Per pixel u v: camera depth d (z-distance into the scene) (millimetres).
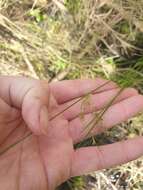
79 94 195
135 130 261
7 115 171
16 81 169
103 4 274
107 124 191
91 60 272
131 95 198
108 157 178
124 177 257
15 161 165
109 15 275
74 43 275
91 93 191
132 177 257
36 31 279
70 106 184
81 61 272
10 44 277
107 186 257
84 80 198
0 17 280
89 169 177
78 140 188
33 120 156
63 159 170
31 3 282
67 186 256
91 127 185
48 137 173
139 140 181
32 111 157
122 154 179
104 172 257
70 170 174
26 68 274
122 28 274
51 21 279
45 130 158
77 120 187
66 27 277
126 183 257
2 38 278
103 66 270
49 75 272
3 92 171
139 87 260
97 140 258
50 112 183
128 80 202
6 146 169
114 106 192
